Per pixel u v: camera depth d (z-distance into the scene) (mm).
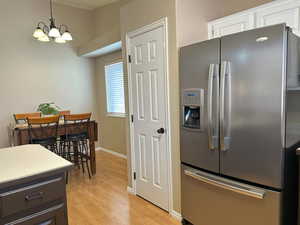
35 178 1235
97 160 4602
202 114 1959
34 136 3219
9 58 4277
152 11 2422
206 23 2467
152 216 2436
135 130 2877
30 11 4477
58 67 4887
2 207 1144
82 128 3648
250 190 1657
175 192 2373
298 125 1761
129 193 3031
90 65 5344
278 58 1496
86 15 5254
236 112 1719
